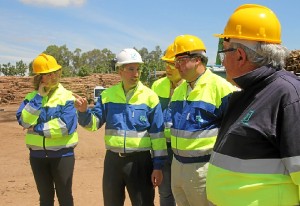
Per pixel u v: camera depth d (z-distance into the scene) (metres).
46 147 4.43
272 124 2.01
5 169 8.64
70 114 4.47
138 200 3.98
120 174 3.97
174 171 3.69
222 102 3.43
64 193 4.54
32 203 6.14
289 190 2.06
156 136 3.98
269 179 2.05
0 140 12.95
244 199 2.13
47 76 4.43
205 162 3.48
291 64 11.34
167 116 4.55
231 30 2.30
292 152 1.91
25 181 7.57
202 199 3.51
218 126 3.48
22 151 10.98
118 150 3.94
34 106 4.38
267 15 2.23
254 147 2.06
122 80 4.11
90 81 55.09
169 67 4.77
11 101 43.84
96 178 7.78
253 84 2.18
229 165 2.18
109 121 4.01
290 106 1.95
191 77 3.58
